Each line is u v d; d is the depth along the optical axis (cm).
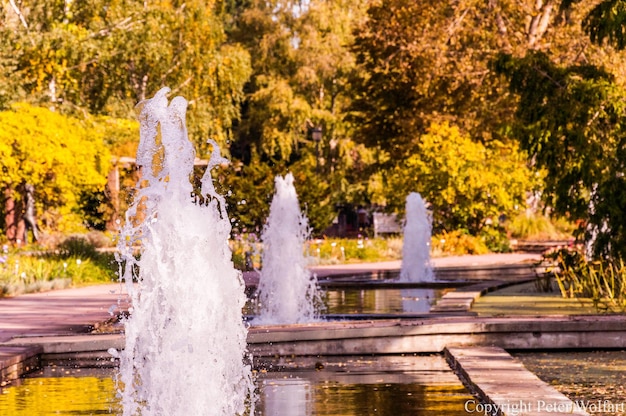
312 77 6394
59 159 3384
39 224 3900
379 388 888
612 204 1736
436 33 4328
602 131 1827
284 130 6500
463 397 827
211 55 4522
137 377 770
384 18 4612
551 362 1048
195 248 733
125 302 1802
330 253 3541
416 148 4569
